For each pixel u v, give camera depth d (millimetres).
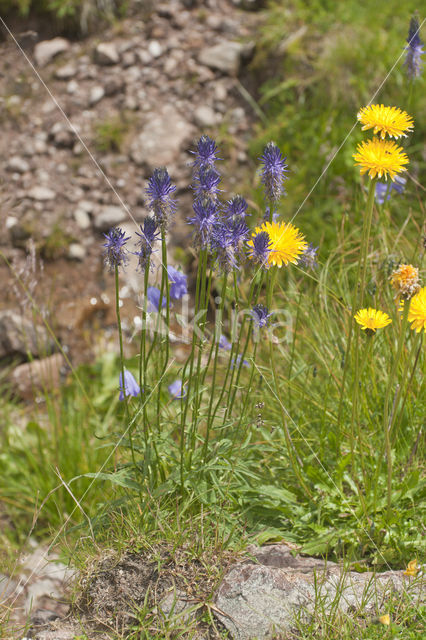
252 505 2217
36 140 5582
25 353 4555
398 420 2227
